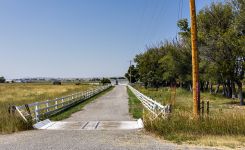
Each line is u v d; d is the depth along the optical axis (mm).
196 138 13344
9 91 64188
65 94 48688
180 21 43438
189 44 50906
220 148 11484
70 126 18125
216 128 14297
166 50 79562
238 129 14180
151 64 82875
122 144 12164
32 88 81375
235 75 37688
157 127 15070
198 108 16109
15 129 16094
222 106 34531
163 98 38875
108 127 17625
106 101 39812
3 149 11047
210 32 37938
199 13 40562
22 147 11406
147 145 11984
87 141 12773
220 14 40031
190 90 66688
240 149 11367
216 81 40969
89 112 26297
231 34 35688
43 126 18234
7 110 19281
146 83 89062
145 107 28984
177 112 16641
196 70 16219
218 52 38094
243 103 37781
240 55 36094
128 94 58562
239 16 36375
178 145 12047
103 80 139250
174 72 62375
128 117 22422
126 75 152500
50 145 11812
